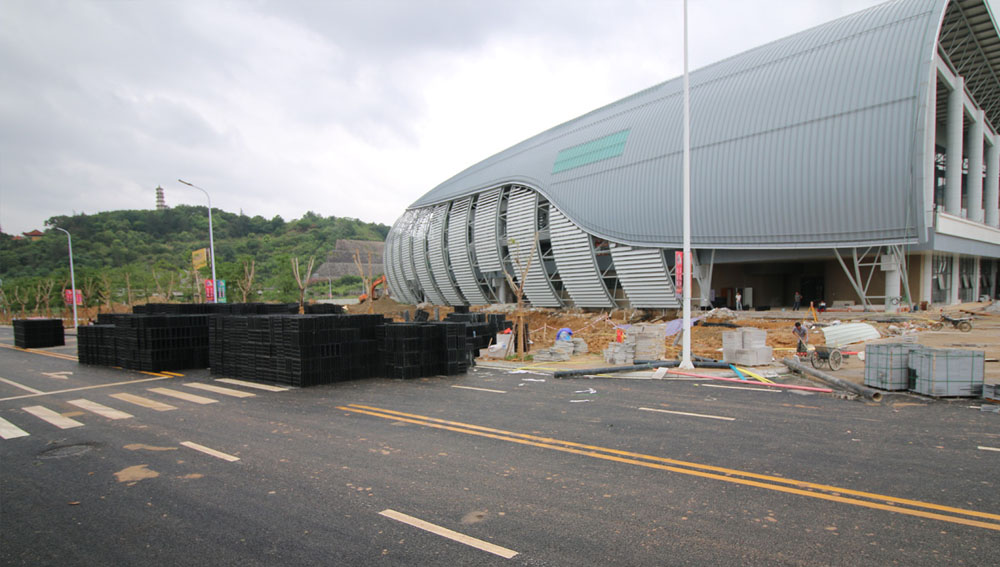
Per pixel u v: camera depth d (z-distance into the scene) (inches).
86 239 4785.9
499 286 1972.2
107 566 178.5
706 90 1310.3
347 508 224.7
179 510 227.0
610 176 1434.5
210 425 386.6
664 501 225.9
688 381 561.9
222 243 5246.1
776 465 271.0
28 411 450.9
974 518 202.8
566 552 180.7
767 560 172.1
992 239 1519.4
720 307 1439.5
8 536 204.8
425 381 588.7
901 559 171.8
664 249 1307.8
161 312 1004.6
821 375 506.9
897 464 269.1
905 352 467.5
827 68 1088.2
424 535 196.7
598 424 370.0
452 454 302.4
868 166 1000.9
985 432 331.3
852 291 1380.4
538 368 684.7
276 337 582.9
